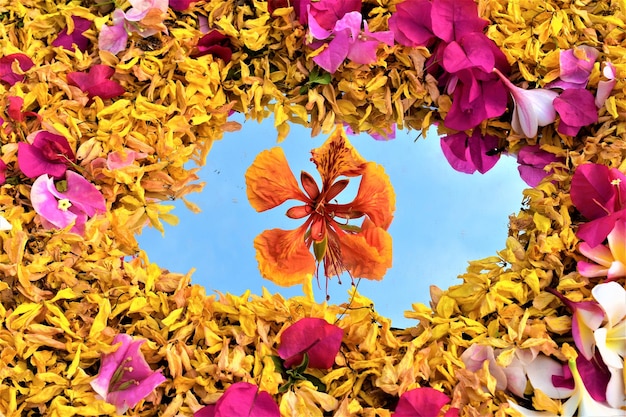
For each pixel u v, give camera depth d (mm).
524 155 762
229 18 767
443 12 752
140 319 685
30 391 645
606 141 732
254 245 747
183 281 690
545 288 696
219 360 657
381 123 768
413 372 656
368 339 671
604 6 793
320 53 743
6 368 644
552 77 751
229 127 756
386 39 748
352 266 748
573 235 702
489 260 712
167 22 770
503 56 751
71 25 760
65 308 679
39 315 671
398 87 757
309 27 743
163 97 740
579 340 669
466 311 699
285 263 747
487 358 669
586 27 777
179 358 658
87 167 716
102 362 657
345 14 747
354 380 668
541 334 672
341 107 756
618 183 688
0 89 729
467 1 749
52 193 698
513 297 696
